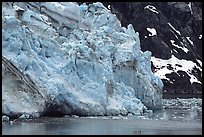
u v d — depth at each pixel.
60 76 62.97
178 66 184.75
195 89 177.88
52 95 59.19
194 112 77.06
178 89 174.50
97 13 86.56
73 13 76.88
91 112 63.34
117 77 76.19
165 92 171.12
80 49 67.56
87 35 76.38
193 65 189.38
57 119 57.94
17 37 60.12
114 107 67.00
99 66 68.06
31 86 58.62
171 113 74.38
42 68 61.41
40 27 68.75
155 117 66.19
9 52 58.69
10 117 56.03
